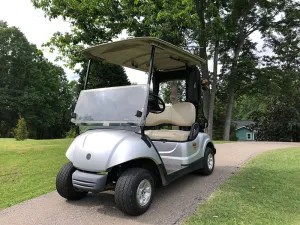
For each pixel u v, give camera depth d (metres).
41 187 5.40
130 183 3.80
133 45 4.63
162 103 4.63
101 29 11.48
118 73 8.80
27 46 42.50
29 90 41.31
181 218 3.84
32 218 4.00
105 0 10.91
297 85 21.62
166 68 6.02
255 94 22.45
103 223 3.76
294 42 21.02
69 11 11.34
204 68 17.77
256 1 19.41
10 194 5.06
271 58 21.59
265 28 21.02
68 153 4.20
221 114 24.66
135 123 4.11
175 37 10.55
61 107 45.34
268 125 23.48
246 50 21.78
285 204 4.30
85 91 4.85
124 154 3.77
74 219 3.91
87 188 3.89
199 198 4.56
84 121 4.59
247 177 5.74
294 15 20.36
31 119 40.25
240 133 38.56
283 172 6.15
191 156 5.18
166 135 5.17
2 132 37.50
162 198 4.58
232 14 18.50
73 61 11.86
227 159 7.68
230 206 4.21
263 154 8.50
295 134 22.64
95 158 3.85
